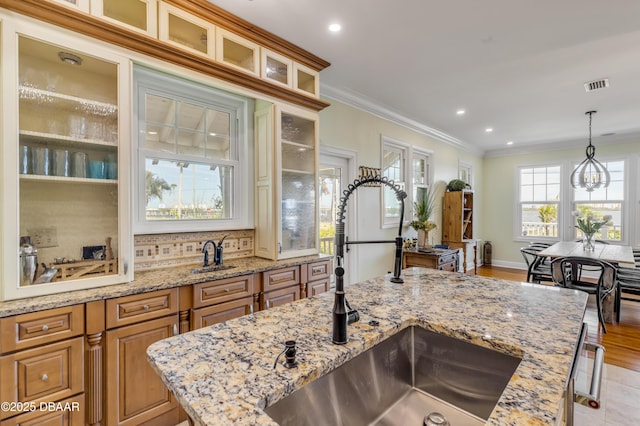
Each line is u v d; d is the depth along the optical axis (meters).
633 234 5.57
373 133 4.16
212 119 2.65
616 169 5.76
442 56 2.81
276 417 0.80
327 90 3.47
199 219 2.55
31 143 1.65
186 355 0.94
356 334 1.08
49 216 1.74
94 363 1.58
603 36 2.47
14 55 1.49
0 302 1.45
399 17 2.23
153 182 2.32
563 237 6.27
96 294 1.60
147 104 2.29
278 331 1.12
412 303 1.43
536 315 1.27
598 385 1.09
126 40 1.79
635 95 3.69
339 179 3.81
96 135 1.83
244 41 2.36
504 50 2.70
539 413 0.66
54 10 1.55
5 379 1.35
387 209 4.50
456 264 4.84
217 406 0.70
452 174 6.04
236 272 2.17
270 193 2.67
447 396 1.16
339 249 1.06
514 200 6.87
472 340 1.08
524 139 6.02
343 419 0.99
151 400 1.76
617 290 3.72
